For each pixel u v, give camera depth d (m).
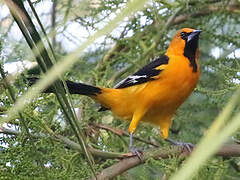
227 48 9.08
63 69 1.40
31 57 6.54
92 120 8.46
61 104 2.34
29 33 1.87
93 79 9.39
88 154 2.47
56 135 5.38
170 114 8.21
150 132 8.55
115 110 8.37
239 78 5.75
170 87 7.74
